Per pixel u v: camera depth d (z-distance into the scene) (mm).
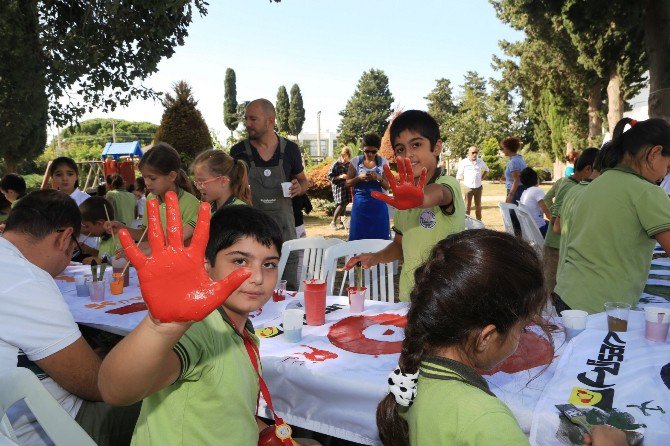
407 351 1084
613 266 2215
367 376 1609
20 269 1591
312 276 3568
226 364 1150
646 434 1214
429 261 1080
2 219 5168
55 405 1281
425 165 2150
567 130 23062
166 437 1115
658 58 8195
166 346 831
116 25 5672
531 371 1577
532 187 6781
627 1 8703
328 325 2133
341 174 10734
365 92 63312
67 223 1946
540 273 1007
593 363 1607
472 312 963
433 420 960
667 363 1579
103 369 871
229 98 56875
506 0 11484
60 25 5980
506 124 40406
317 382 1646
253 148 4121
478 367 1049
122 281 2920
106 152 30891
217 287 782
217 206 3020
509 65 25969
